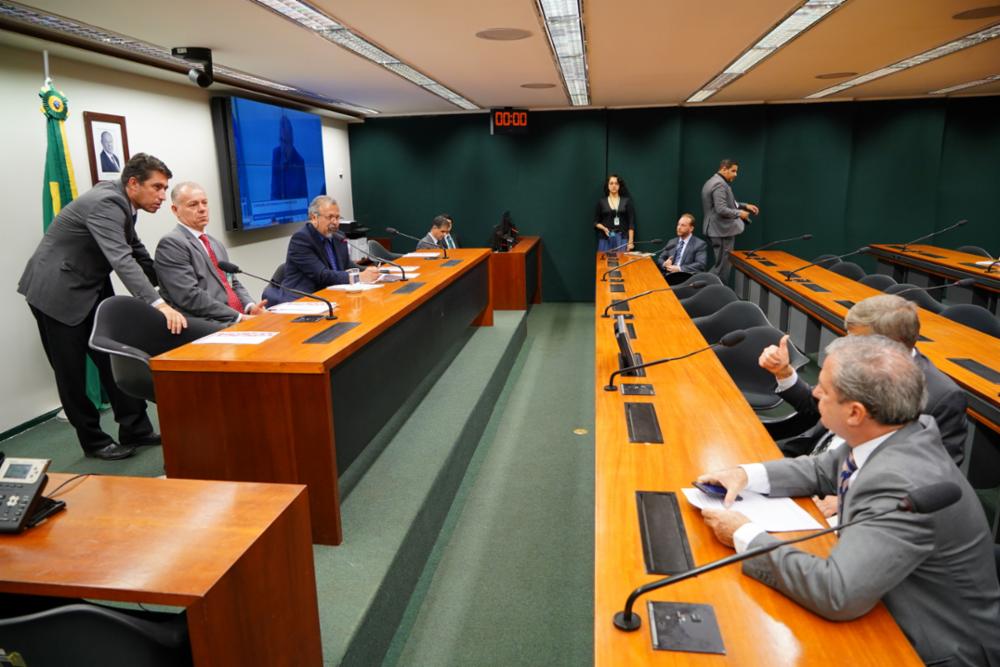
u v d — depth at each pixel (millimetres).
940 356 3152
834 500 1792
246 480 2385
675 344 3365
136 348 2875
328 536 2369
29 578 1224
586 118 8406
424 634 2338
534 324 7430
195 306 3357
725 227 7055
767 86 6910
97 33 3980
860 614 1200
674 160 8375
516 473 3609
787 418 2740
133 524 1413
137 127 5098
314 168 7539
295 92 6602
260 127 6441
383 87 6316
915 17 3969
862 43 4723
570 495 3355
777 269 6332
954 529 1260
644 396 2504
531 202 8688
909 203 8383
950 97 8203
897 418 1316
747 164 8398
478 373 4488
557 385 5141
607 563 1406
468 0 3402
